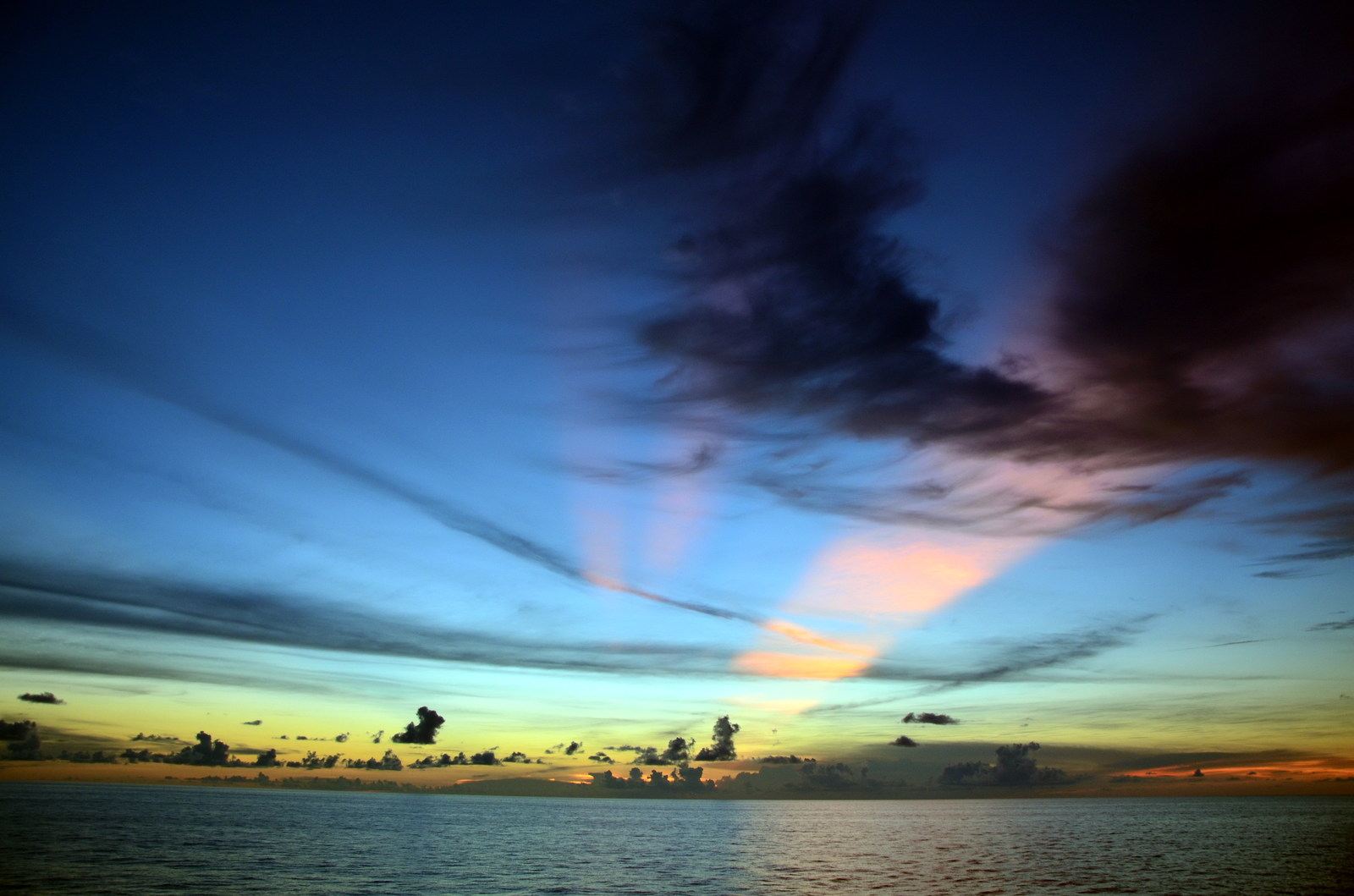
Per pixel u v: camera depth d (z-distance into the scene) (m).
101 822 149.88
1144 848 130.50
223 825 158.38
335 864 93.62
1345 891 76.50
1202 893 75.38
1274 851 121.19
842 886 81.94
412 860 101.06
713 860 109.69
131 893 67.31
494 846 129.12
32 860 86.44
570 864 102.56
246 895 67.56
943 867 100.19
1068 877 88.31
